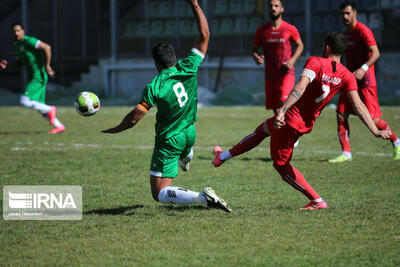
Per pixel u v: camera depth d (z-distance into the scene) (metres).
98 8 93.31
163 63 15.38
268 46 30.30
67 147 32.59
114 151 30.80
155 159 15.77
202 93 80.69
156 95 14.92
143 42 91.88
